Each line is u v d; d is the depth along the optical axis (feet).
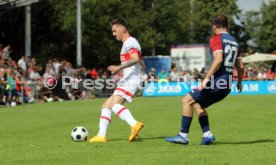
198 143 81.05
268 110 153.48
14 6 301.22
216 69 74.18
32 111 164.25
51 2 384.88
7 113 156.56
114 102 84.69
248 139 88.38
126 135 95.61
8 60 248.93
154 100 222.89
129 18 396.78
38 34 390.21
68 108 176.76
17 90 222.48
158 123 120.57
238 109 156.87
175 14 487.61
